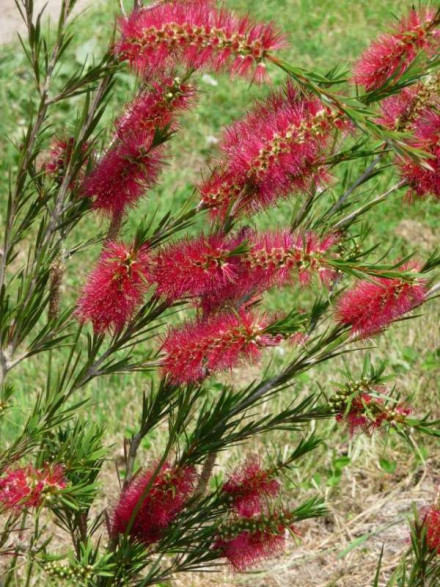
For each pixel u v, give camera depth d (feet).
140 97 2.25
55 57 2.19
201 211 2.22
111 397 4.80
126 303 2.18
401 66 2.06
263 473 2.50
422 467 4.28
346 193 2.52
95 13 9.71
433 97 2.24
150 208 6.64
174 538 2.43
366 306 2.28
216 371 2.24
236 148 2.16
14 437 4.23
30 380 4.92
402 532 3.92
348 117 2.07
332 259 2.12
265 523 2.48
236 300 2.32
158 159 2.22
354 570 3.78
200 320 2.32
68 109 7.82
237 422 2.45
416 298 2.29
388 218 6.57
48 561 2.27
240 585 3.72
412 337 5.13
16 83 8.15
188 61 2.05
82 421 2.64
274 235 2.17
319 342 2.39
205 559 2.52
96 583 2.46
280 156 2.11
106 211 2.33
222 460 4.25
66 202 2.41
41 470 2.23
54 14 10.10
